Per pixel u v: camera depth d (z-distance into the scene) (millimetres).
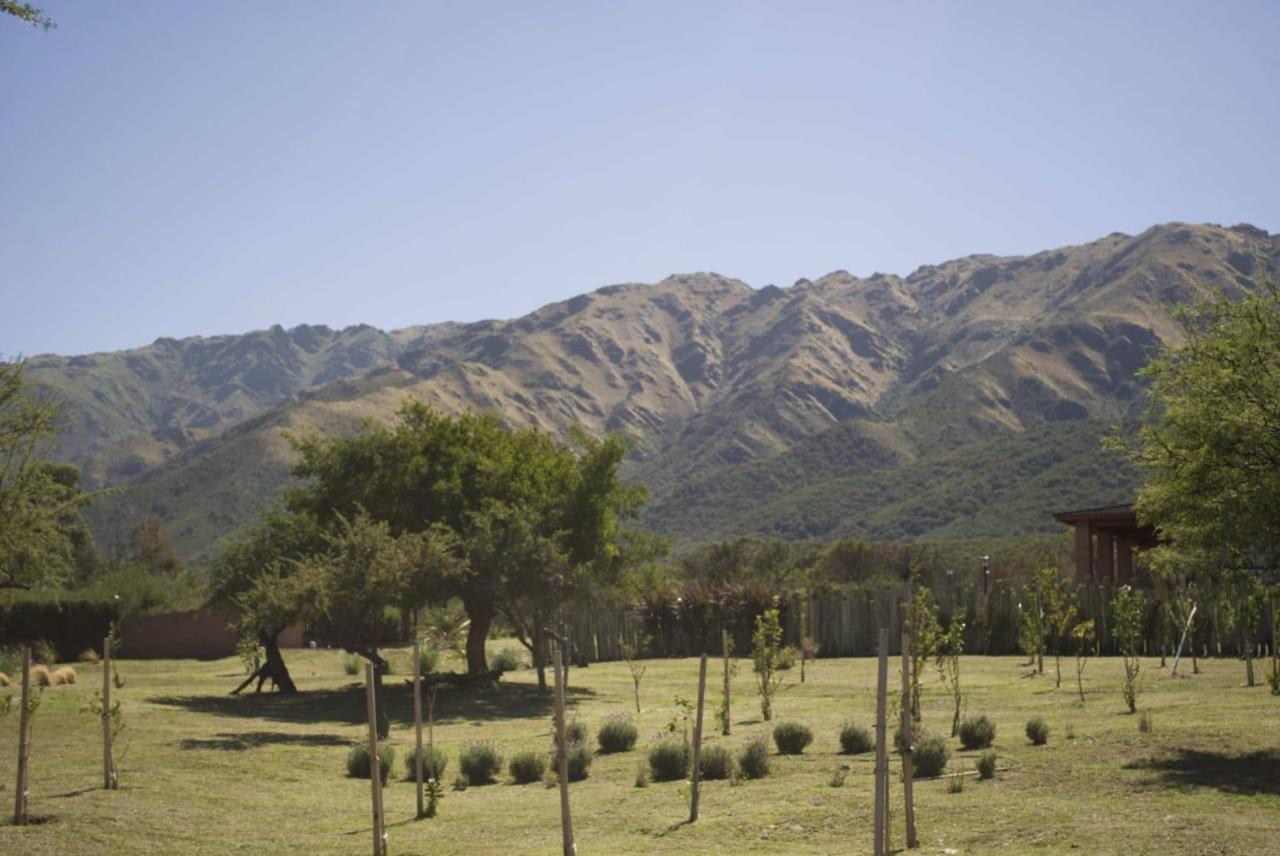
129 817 13531
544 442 36094
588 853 11750
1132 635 25719
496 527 31141
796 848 11383
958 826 11727
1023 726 19297
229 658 46969
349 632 26047
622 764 18141
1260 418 14742
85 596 47375
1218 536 14984
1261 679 24047
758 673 24234
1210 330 15594
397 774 17688
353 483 32500
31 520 23828
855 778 15281
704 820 13102
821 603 41406
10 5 12992
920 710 22078
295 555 31172
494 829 13406
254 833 13156
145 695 28688
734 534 129750
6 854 11586
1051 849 10414
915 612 20016
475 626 32844
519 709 27438
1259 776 13523
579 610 44000
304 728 23484
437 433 33156
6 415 23344
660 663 40625
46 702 24344
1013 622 37000
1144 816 11570
